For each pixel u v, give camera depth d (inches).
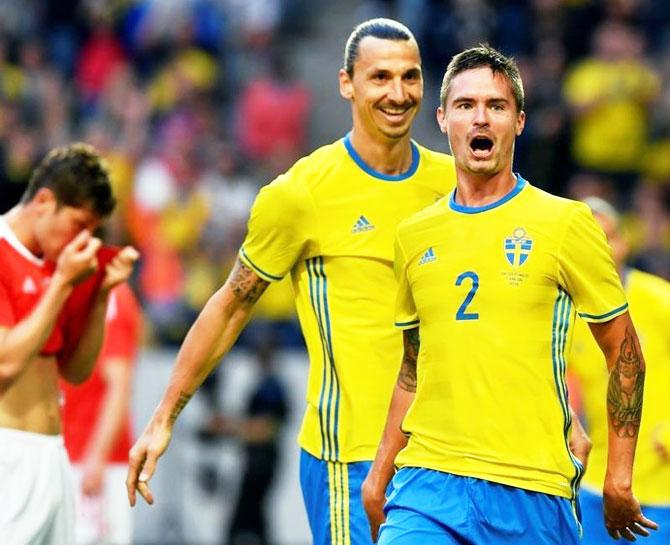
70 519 953.5
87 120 2455.7
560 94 2175.2
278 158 2415.1
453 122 761.0
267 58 2605.8
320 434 902.4
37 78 2440.9
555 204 754.2
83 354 955.3
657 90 2266.2
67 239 924.6
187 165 2268.7
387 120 881.5
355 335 890.7
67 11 2598.4
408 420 777.6
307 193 887.7
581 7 2303.2
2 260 917.2
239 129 2509.8
